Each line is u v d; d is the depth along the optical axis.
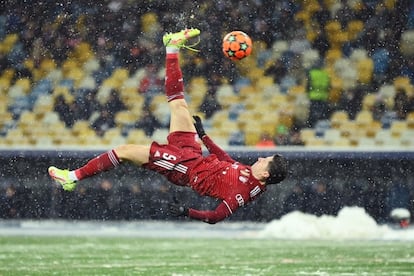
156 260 34.97
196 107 60.34
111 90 61.12
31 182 56.59
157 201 55.25
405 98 59.66
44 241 43.66
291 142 58.53
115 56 62.03
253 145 58.62
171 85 23.44
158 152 22.75
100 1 62.59
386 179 55.66
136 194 55.38
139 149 22.81
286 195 55.56
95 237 46.19
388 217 55.41
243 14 61.62
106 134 60.00
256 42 61.53
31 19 63.09
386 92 59.94
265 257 36.22
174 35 23.39
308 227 47.69
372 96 59.88
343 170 55.81
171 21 61.91
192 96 60.62
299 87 60.44
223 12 61.75
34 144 59.81
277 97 60.16
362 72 60.50
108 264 33.31
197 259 35.31
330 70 60.69
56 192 56.12
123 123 60.22
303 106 59.78
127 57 61.91
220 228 52.69
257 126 59.31
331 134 58.59
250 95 60.44
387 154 55.56
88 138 60.06
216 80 60.97
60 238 45.41
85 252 38.25
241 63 61.19
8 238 45.12
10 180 56.59
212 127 59.53
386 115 59.25
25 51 63.16
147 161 22.86
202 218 21.84
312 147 57.34
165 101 60.56
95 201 55.62
